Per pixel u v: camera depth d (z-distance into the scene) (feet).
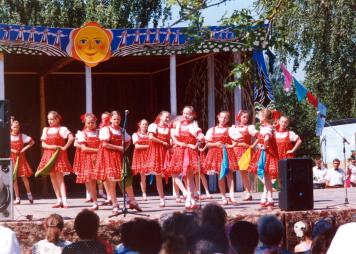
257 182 58.08
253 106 58.90
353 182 69.05
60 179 46.32
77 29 56.18
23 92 74.49
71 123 75.36
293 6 36.70
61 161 45.93
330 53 91.50
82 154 45.11
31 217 38.27
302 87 55.26
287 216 39.40
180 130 44.52
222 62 61.00
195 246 20.84
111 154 41.73
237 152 48.03
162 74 73.15
